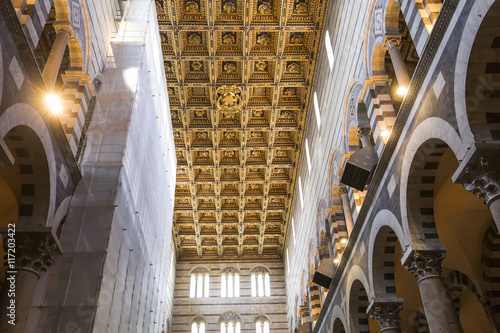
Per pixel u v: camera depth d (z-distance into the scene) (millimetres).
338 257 15406
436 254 8781
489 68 6715
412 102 8781
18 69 7992
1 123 7484
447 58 7352
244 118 22734
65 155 10469
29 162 9398
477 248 13039
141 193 14562
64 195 10711
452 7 7055
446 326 8047
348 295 14008
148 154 15773
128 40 14781
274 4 18266
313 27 18516
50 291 9859
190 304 31531
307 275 22281
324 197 17594
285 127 23203
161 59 18406
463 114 6867
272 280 32719
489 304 12828
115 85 13641
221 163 25875
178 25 18578
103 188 11555
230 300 31828
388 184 10234
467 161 6543
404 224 9258
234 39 19719
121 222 11898
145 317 15242
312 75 20047
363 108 12688
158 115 17750
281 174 26938
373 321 15898
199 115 23328
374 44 11492
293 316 27984
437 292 8391
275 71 20297
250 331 30672
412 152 8891
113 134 12594
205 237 32375
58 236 11438
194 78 21172
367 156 11156
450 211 12477
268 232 31703
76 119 11328
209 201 29219
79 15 11742
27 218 9398
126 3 16281
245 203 29391
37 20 8906
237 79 21031
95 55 13141
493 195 6422
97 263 10383
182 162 25797
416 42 8672
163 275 19266
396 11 10516
